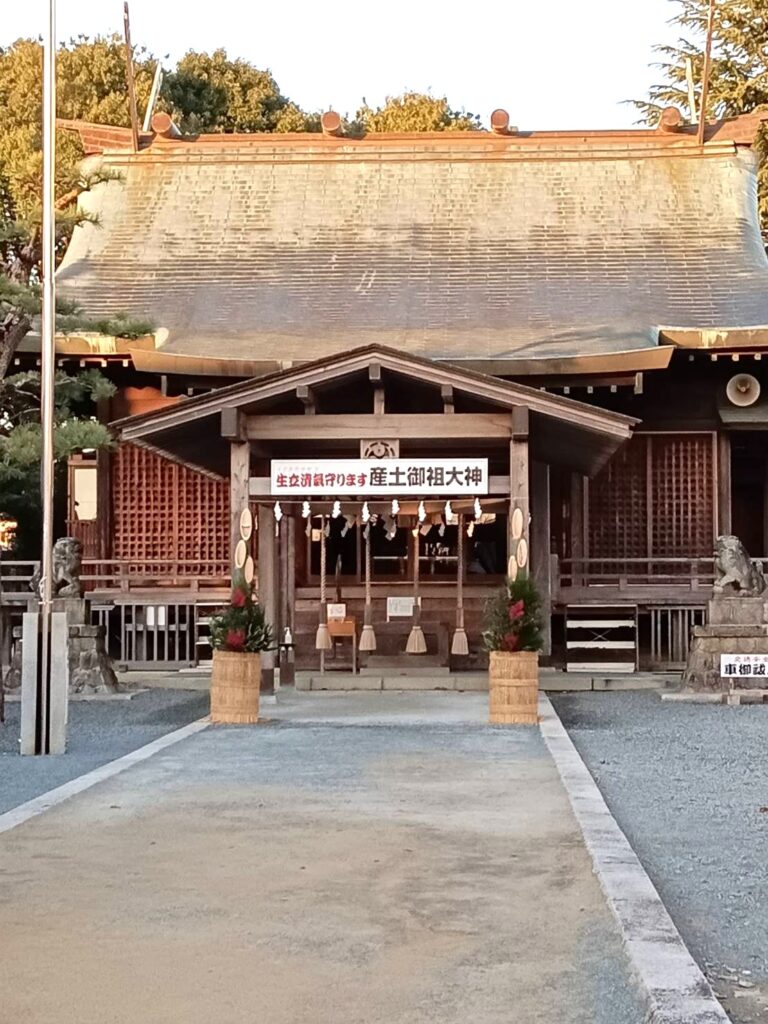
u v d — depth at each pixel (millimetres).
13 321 14578
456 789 8414
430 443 15422
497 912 5258
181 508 19609
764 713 13852
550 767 9469
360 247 22516
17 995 4254
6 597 17172
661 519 19203
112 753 10727
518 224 22906
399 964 4582
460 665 18312
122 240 22859
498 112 24609
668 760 10117
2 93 32750
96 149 25031
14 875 5949
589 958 4641
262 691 14727
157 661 18234
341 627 17312
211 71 39094
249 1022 3998
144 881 5816
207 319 20281
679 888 5809
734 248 21891
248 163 24547
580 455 16328
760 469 22453
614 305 20234
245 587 13062
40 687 10680
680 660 18344
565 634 18266
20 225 13344
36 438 13484
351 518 16656
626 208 23094
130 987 4328
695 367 19109
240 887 5691
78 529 20016
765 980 4496
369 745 10875
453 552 18766
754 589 15461
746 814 7699
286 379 13266
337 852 6406
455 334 19281
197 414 13383
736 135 24641
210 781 8812
